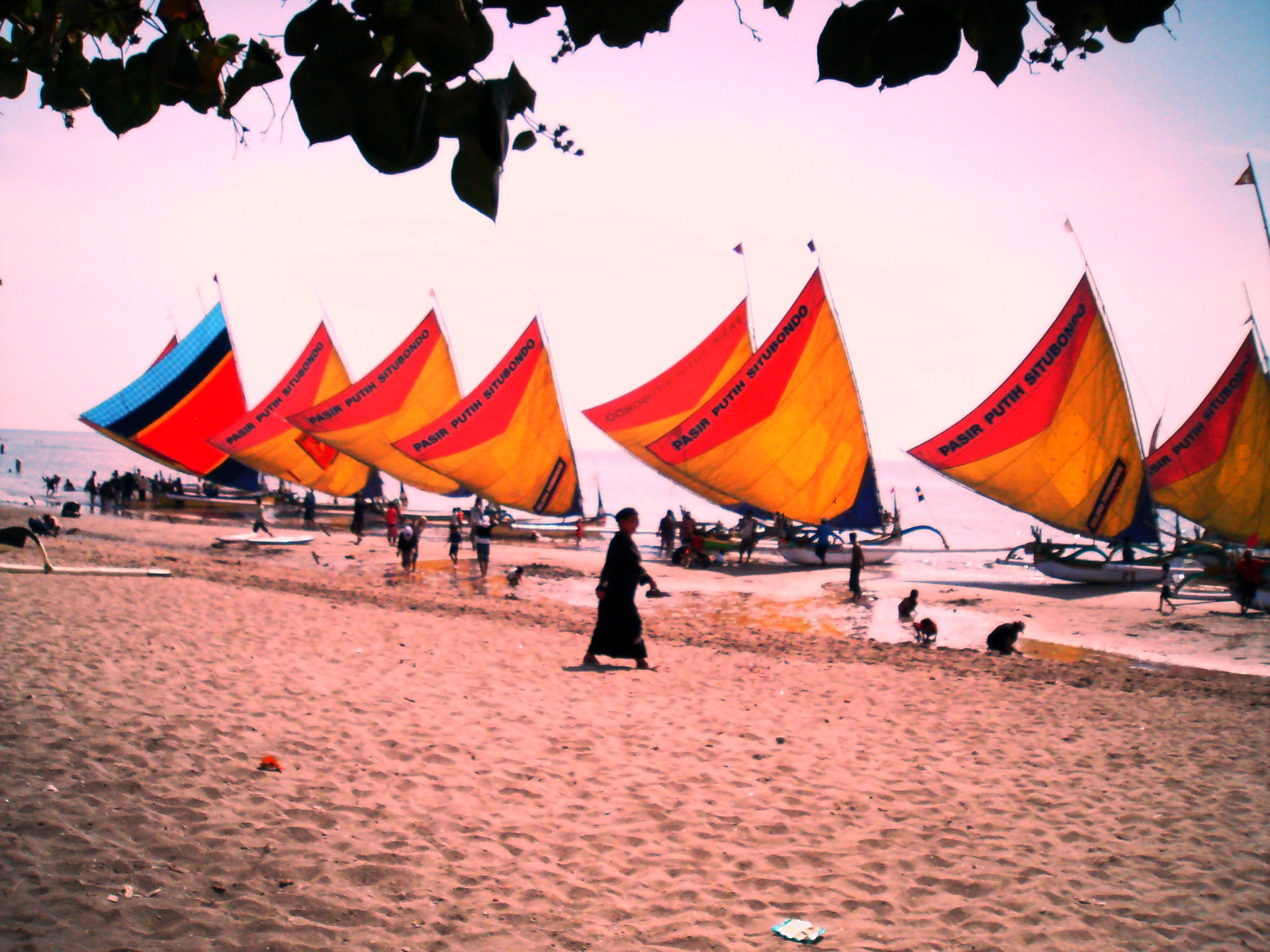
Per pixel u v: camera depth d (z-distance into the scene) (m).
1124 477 34.19
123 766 6.88
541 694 10.94
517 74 1.73
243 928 4.73
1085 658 20.22
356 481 58.62
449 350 52.72
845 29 1.75
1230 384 37.16
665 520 43.25
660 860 6.22
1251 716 12.45
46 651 10.45
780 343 39.31
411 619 16.95
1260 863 6.68
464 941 4.84
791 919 5.45
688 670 13.55
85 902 4.78
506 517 49.06
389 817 6.57
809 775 8.34
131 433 53.94
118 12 2.02
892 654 18.28
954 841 6.88
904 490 181.12
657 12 1.75
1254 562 28.20
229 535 42.47
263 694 9.59
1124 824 7.49
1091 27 1.81
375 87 1.68
